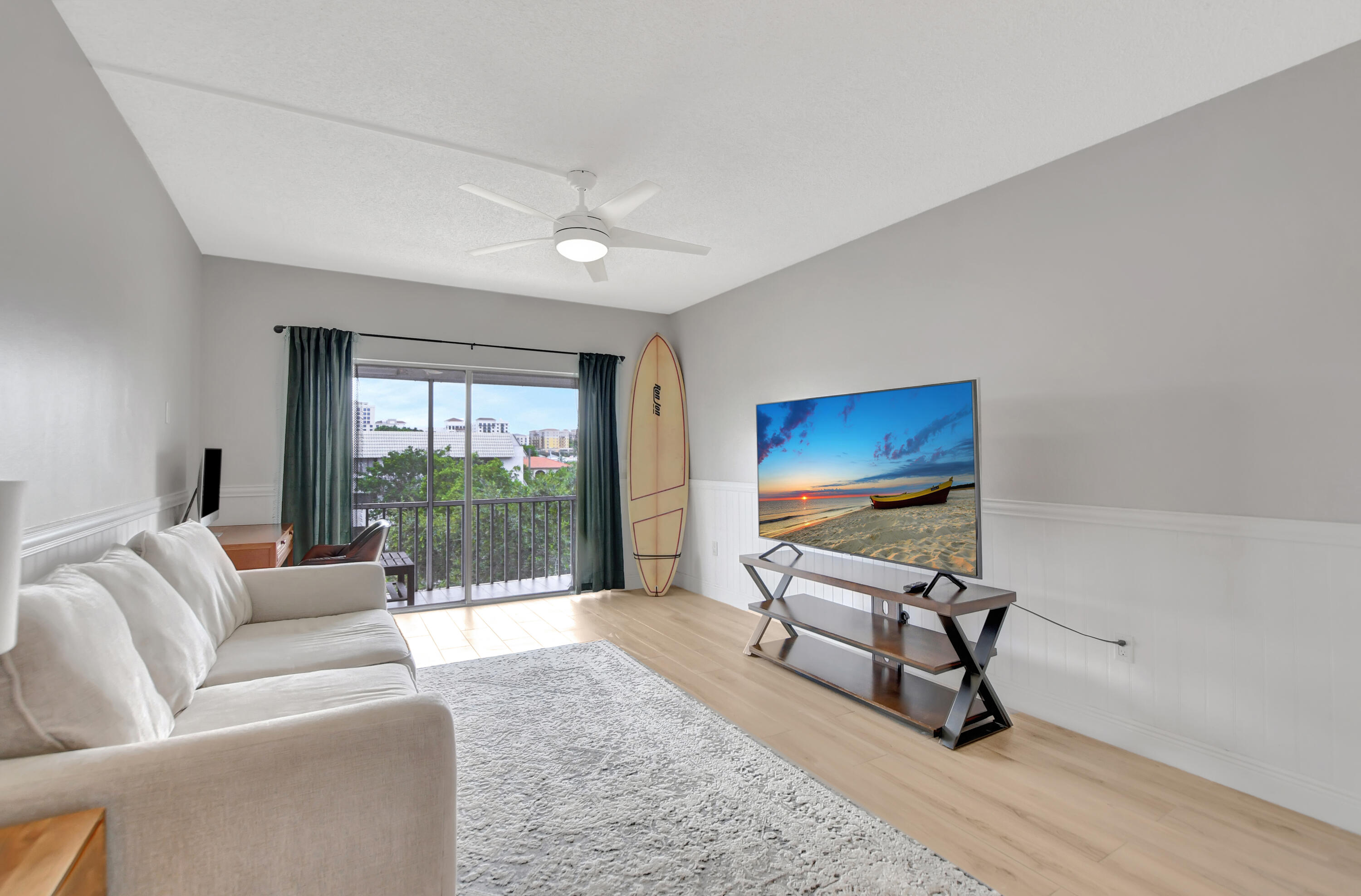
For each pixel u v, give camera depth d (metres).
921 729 2.73
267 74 2.19
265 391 4.28
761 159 2.82
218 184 3.06
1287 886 1.77
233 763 1.18
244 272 4.24
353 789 1.26
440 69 2.17
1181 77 2.22
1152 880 1.79
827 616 3.43
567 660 3.62
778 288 4.48
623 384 5.66
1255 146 2.24
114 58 2.09
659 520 5.46
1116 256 2.62
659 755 2.48
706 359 5.31
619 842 1.93
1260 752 2.22
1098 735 2.66
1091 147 2.71
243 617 2.58
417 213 3.42
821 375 4.11
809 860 1.85
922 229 3.43
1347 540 2.02
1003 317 3.03
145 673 1.50
